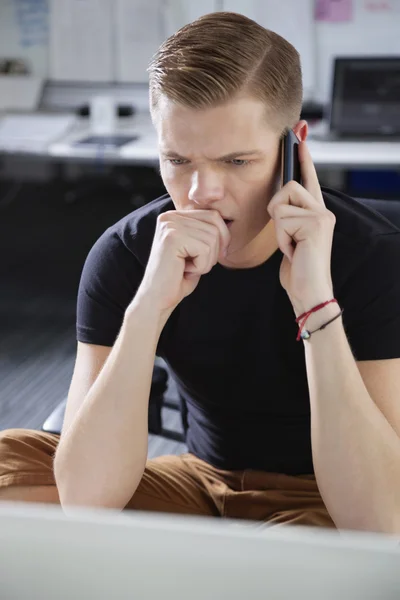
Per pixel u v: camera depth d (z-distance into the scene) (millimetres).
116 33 3967
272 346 1094
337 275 1054
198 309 1104
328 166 2727
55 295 3311
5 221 4352
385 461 943
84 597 284
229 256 1061
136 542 292
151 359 1029
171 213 1025
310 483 1157
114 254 1139
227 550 287
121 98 4023
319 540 286
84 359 1135
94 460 1013
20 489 1071
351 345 1046
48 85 4070
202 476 1229
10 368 2664
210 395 1159
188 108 933
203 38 954
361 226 1079
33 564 290
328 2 3766
